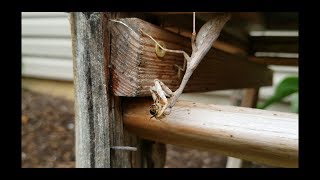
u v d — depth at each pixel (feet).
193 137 0.66
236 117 0.63
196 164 1.81
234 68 1.20
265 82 1.68
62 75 2.93
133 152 0.81
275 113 0.63
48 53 2.95
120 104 0.71
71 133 2.18
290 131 0.58
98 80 0.64
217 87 1.02
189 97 2.60
